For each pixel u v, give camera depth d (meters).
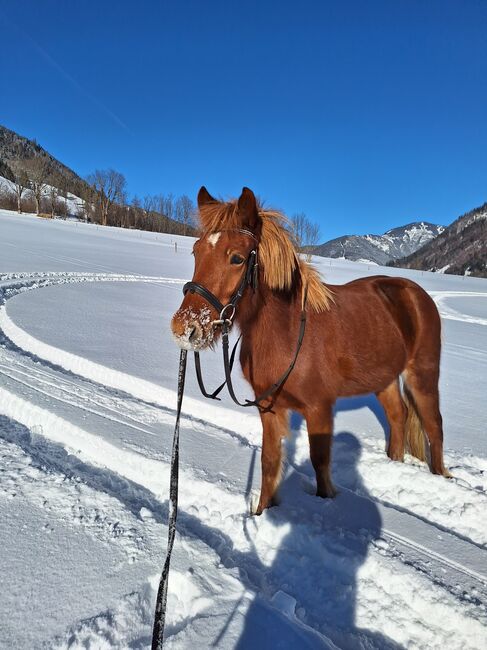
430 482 3.09
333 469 3.43
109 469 3.30
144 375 4.96
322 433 2.74
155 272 17.45
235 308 2.17
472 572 2.28
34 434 3.77
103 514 2.58
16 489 2.75
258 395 2.70
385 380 3.17
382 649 1.94
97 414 3.91
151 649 1.64
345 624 2.04
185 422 3.93
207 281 2.08
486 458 3.64
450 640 1.96
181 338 1.97
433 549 2.44
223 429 4.06
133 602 1.94
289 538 2.46
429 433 3.42
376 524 2.64
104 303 9.54
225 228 2.16
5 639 1.71
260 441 3.86
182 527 2.58
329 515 2.69
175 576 2.10
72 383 4.62
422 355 3.45
